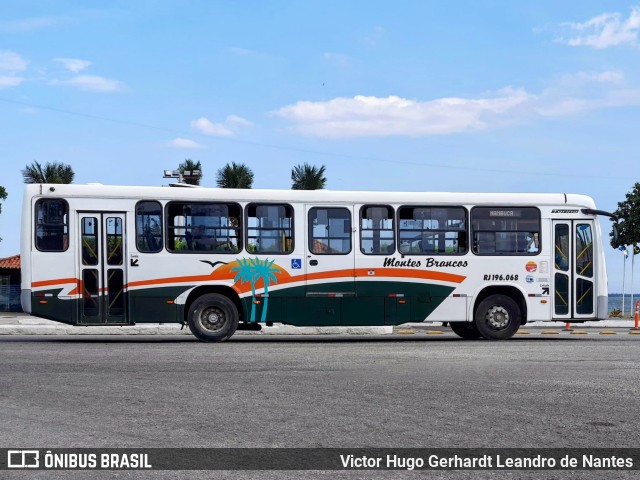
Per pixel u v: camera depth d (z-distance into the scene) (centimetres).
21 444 747
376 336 2341
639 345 1822
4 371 1253
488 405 948
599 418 874
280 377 1190
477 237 2002
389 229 1966
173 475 644
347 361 1417
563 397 1009
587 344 1853
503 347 1747
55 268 1853
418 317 1962
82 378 1174
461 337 2191
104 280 1866
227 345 1786
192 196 1902
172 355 1517
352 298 1939
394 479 636
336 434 790
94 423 841
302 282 1923
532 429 816
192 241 1897
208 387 1086
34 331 2436
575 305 2030
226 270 1900
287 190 1942
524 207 2025
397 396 1012
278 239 1927
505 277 2003
